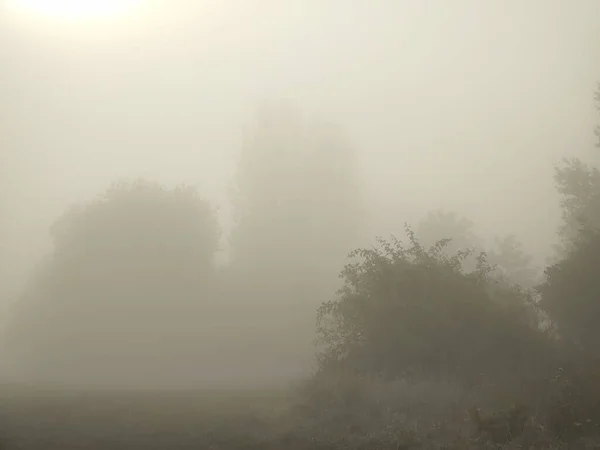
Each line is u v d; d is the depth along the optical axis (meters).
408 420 13.36
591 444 10.19
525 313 22.81
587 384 13.99
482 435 11.12
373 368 20.72
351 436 11.75
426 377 19.27
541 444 10.45
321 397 16.84
